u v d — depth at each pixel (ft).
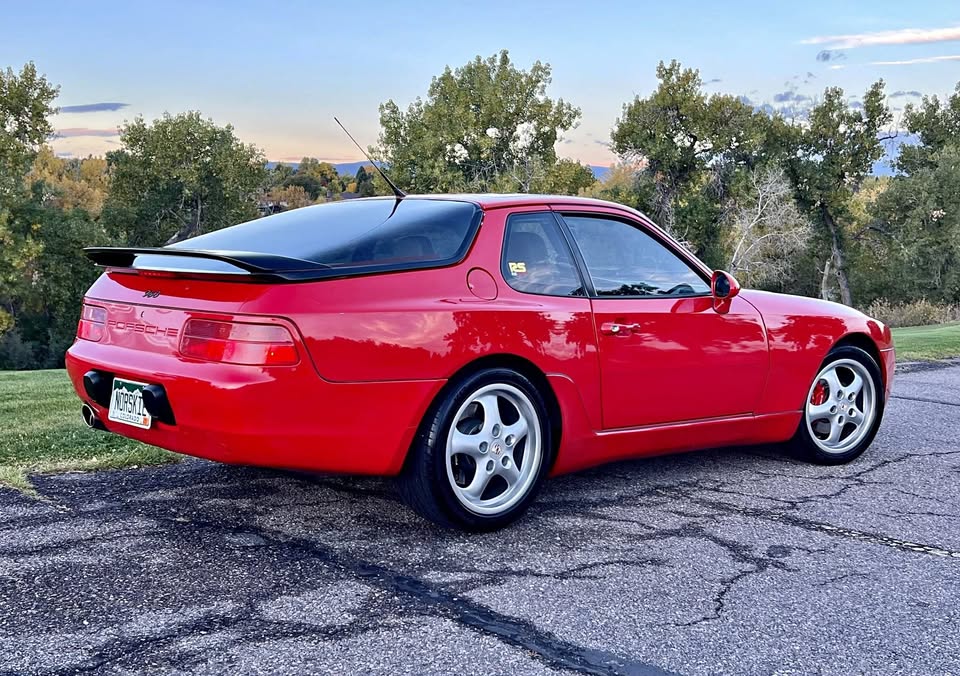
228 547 10.90
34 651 7.95
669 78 203.92
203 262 11.15
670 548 11.39
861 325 16.52
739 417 14.89
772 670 7.97
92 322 12.26
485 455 11.73
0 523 11.57
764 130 208.85
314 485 13.76
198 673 7.59
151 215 204.95
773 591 9.95
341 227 12.22
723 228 204.33
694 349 13.94
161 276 11.10
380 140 199.00
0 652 7.91
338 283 10.62
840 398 16.46
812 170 208.03
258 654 7.98
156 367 10.75
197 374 10.27
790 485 14.84
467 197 12.92
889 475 15.79
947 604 9.69
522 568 10.49
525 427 12.16
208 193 208.54
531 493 12.22
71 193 293.84
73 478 13.85
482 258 11.98
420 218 12.16
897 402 24.36
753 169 205.05
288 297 10.22
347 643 8.26
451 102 193.26
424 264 11.41
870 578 10.46
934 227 197.77
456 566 10.48
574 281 12.84
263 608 9.04
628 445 13.51
